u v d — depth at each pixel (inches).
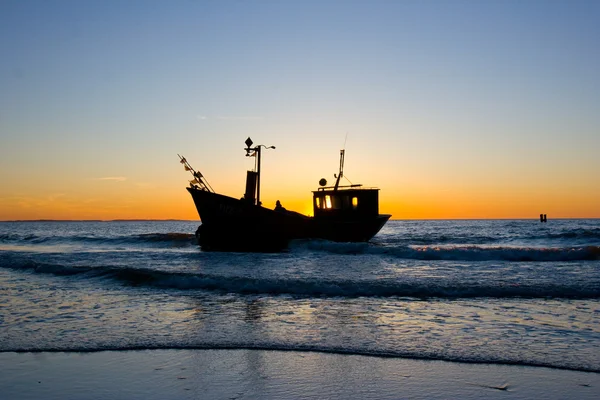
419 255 959.0
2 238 2075.5
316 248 1144.8
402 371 261.7
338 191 1334.9
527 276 639.8
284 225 1190.3
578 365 267.7
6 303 479.8
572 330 347.9
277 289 550.9
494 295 505.4
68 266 735.1
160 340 327.0
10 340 330.3
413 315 406.6
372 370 263.7
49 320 395.2
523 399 222.1
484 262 850.1
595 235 1653.5
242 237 1172.5
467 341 319.3
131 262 903.1
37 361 285.0
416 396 226.7
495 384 241.4
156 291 553.0
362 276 659.4
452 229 3174.2
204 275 615.2
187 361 281.9
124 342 322.7
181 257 1011.9
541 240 1644.9
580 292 505.4
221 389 236.7
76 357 292.4
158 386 241.3
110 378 253.9
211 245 1209.4
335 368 267.4
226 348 307.6
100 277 659.4
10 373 263.7
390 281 584.1
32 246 1631.4
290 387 238.7
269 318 398.0
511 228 3070.9
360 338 328.8
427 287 528.1
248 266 826.8
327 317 400.8
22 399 226.2
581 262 826.8
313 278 631.8
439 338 327.6
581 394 227.0
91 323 382.6
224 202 1167.6
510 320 383.6
